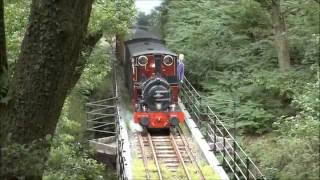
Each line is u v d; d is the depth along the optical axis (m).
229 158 16.14
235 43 23.97
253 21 23.39
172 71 20.06
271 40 22.48
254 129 18.92
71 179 7.30
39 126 5.09
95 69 15.35
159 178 14.35
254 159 16.00
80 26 5.05
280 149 11.95
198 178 14.32
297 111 18.44
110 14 13.12
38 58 4.95
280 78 18.95
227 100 20.28
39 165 4.77
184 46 24.19
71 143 11.78
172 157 16.33
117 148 15.97
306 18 19.19
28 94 5.00
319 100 12.54
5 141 4.86
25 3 11.62
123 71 26.50
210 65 23.48
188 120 19.64
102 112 21.92
